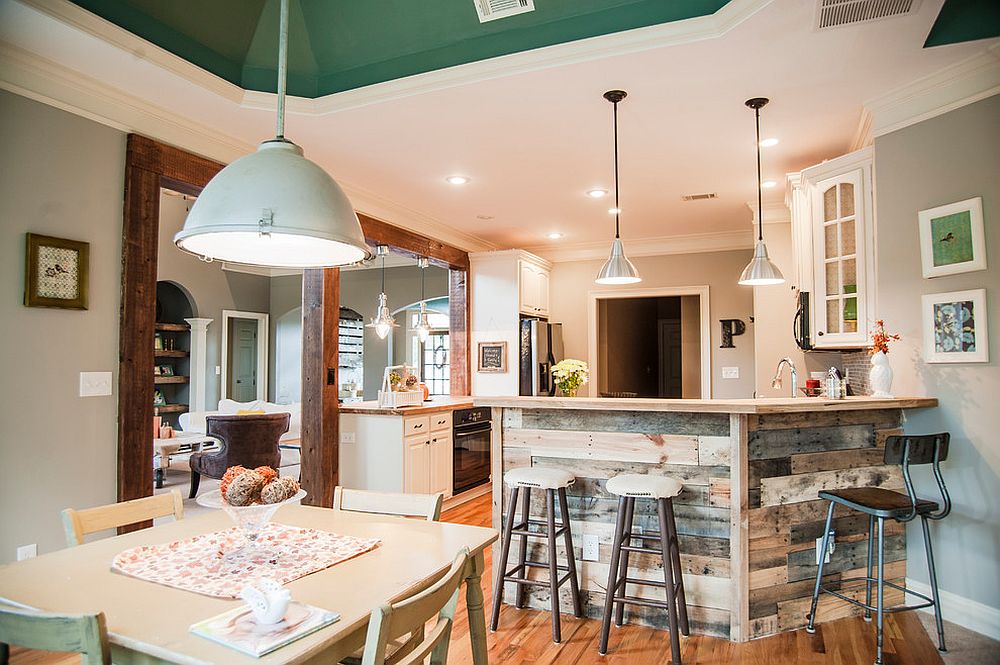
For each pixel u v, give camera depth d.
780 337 5.05
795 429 2.99
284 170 1.71
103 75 2.87
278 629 1.27
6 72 2.61
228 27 3.04
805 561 2.99
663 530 2.65
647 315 9.49
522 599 3.22
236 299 9.58
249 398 9.94
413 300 9.15
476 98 3.11
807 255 3.97
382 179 4.50
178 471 7.37
